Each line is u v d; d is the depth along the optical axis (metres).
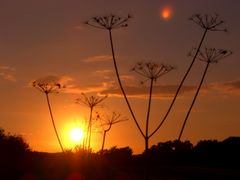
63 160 53.16
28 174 51.53
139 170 55.34
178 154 64.25
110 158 60.19
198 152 68.94
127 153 61.38
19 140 58.97
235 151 71.06
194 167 60.03
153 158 58.22
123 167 55.88
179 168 57.59
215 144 72.06
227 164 65.88
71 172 51.28
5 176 50.72
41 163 54.06
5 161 54.62
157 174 53.84
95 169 51.34
